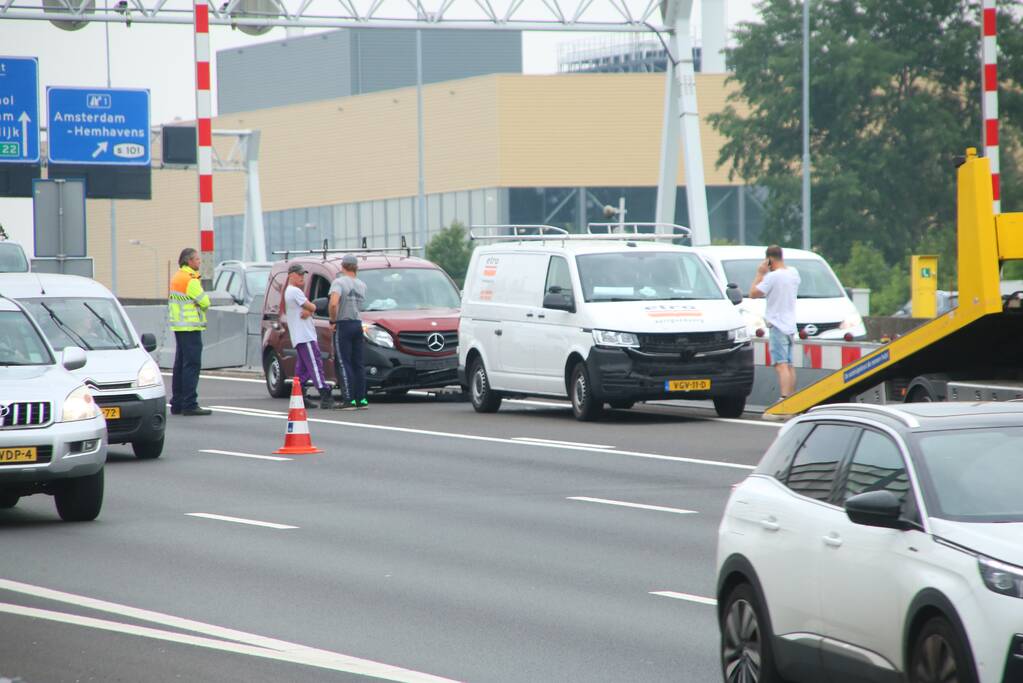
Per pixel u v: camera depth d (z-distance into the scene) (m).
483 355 65.00
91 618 26.81
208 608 27.62
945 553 17.89
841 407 21.41
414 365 70.69
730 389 59.47
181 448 53.12
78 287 52.25
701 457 48.88
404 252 77.50
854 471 20.17
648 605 27.56
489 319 64.88
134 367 49.38
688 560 31.94
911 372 46.53
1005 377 45.66
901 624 18.30
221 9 93.56
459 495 41.69
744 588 21.64
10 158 123.00
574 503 39.97
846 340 66.31
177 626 26.14
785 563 20.56
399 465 48.16
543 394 61.94
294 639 25.12
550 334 61.28
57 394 37.16
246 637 25.28
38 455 36.44
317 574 30.83
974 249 42.53
